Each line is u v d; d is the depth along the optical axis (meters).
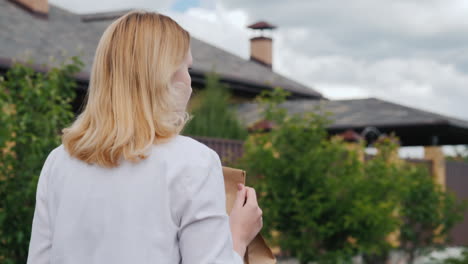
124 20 1.55
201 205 1.42
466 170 15.69
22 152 5.38
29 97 5.46
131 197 1.43
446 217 10.91
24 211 5.13
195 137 8.86
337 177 7.38
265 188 7.21
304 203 7.09
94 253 1.45
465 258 10.98
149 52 1.51
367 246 7.23
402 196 8.06
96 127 1.48
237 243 1.55
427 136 14.64
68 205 1.51
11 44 9.91
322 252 7.48
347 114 14.05
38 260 1.61
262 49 20.06
